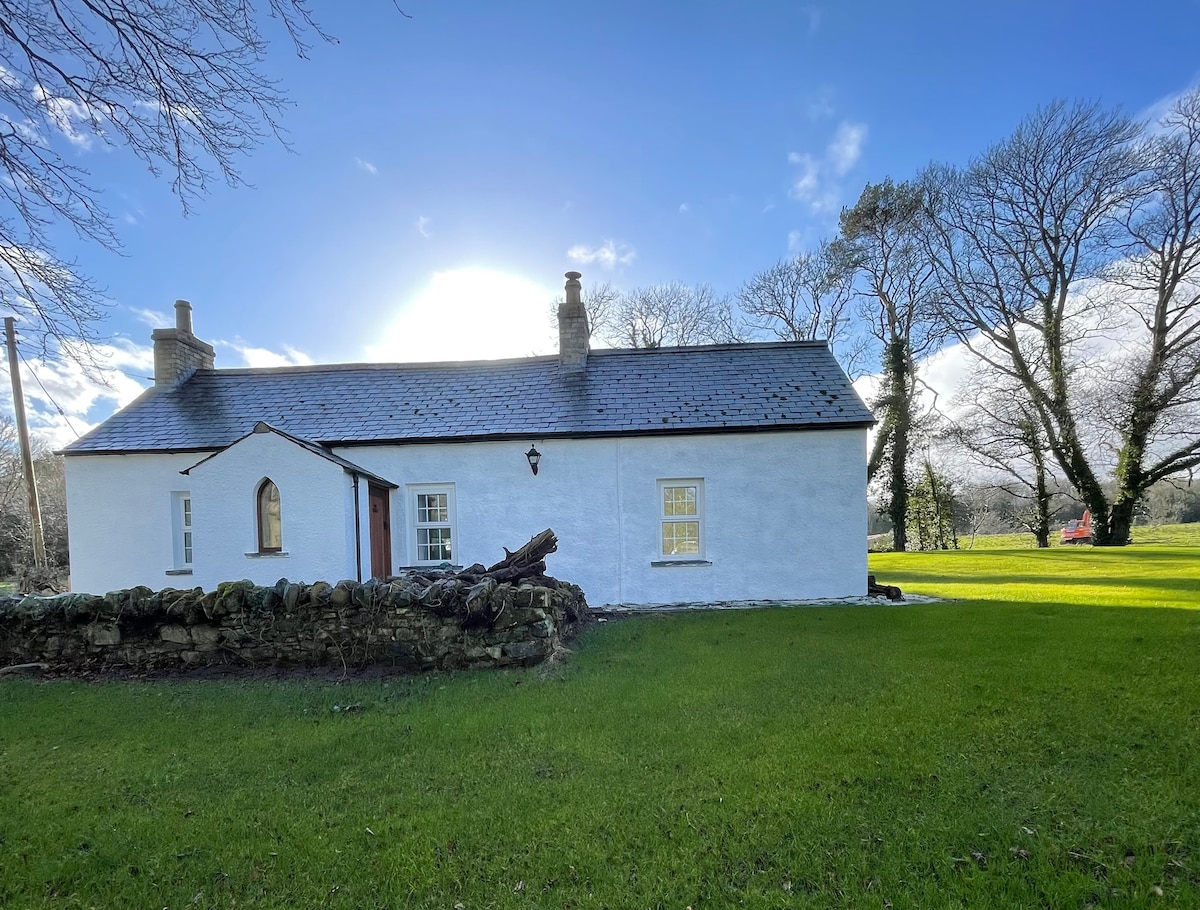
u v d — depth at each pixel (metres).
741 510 11.94
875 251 29.17
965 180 26.09
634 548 12.00
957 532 34.06
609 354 14.98
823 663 6.73
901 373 27.69
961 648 7.06
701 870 3.11
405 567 12.08
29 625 7.41
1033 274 25.95
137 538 12.23
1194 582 12.97
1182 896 2.78
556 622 7.95
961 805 3.60
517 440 12.10
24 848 3.52
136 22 5.61
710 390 13.09
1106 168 23.31
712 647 7.75
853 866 3.08
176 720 5.59
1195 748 4.21
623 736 4.85
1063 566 17.59
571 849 3.32
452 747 4.78
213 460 10.70
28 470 20.42
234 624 7.25
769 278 32.66
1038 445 26.80
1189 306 23.16
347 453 12.38
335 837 3.53
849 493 11.83
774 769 4.14
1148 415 24.08
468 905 2.92
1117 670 5.94
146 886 3.17
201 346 15.59
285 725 5.41
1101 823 3.37
